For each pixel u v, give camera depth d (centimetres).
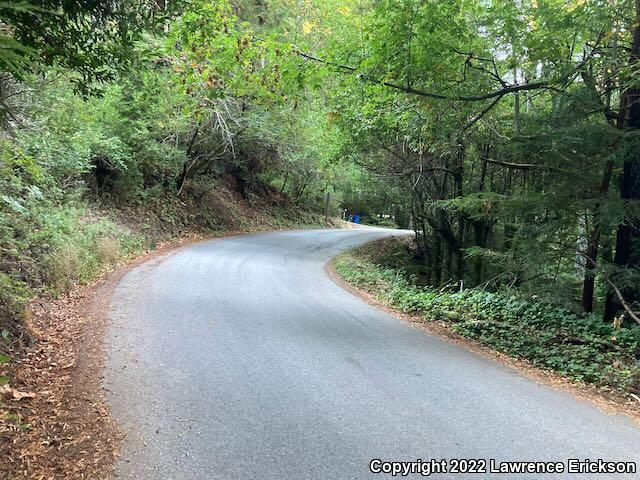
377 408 452
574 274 1066
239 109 1841
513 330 796
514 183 1519
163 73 1491
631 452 390
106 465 332
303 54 796
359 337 722
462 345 736
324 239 2564
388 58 741
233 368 539
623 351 669
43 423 388
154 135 1722
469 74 812
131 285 963
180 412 420
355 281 1356
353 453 363
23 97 683
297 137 2150
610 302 841
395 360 616
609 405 509
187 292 941
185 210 2083
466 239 1766
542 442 400
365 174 2145
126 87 1505
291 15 1669
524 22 754
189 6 462
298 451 361
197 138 2005
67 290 855
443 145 1145
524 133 896
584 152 783
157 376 502
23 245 785
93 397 443
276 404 448
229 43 721
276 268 1398
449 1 671
